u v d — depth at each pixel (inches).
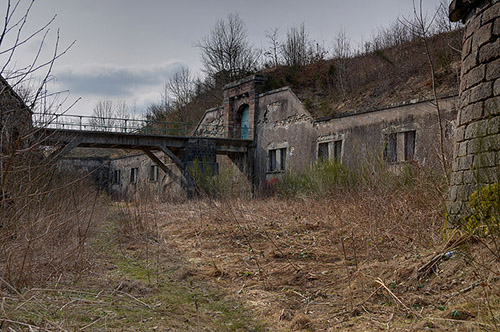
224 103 1066.1
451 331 132.9
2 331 125.3
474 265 168.4
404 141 611.8
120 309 169.0
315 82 951.0
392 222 295.9
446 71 671.1
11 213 171.6
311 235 332.2
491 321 128.7
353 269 221.8
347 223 342.0
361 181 427.2
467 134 218.7
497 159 186.5
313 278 219.5
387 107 641.6
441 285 171.8
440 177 330.3
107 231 395.2
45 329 124.6
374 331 144.3
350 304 172.9
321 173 556.7
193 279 228.2
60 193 283.7
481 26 217.3
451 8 241.4
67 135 753.0
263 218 423.5
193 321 160.7
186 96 1696.6
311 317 166.2
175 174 963.3
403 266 199.8
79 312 155.6
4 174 145.3
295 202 540.7
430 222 273.7
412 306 160.9
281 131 887.7
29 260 185.5
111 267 251.6
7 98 145.7
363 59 947.3
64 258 215.3
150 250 308.0
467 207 208.4
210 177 778.2
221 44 1496.1
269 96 933.2
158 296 193.0
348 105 791.7
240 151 964.0
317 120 791.7
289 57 1202.6
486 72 210.2
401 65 799.1
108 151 1568.7
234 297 196.2
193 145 903.7
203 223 420.5
